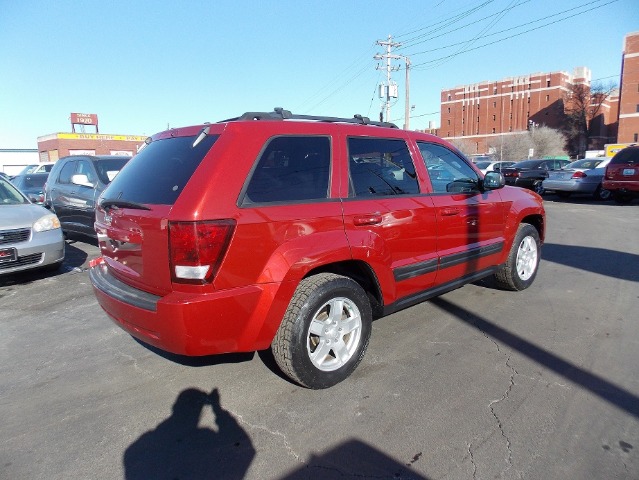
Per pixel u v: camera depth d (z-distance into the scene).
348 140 3.38
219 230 2.57
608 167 14.26
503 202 4.73
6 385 3.33
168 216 2.59
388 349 3.76
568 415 2.78
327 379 3.11
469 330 4.12
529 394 3.03
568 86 81.31
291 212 2.88
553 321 4.31
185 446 2.59
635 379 3.19
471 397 3.00
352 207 3.21
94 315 4.81
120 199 3.10
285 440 2.61
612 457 2.41
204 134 2.93
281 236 2.82
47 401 3.10
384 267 3.39
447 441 2.56
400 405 2.93
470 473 2.31
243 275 2.68
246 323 2.72
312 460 2.44
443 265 3.98
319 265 2.96
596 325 4.20
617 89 87.81
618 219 11.12
